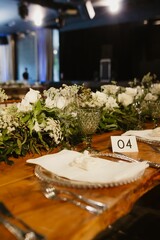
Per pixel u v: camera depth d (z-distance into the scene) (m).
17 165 1.03
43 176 0.87
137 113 1.80
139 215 1.10
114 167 0.91
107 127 1.59
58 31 10.20
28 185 0.84
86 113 1.18
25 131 1.13
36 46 10.33
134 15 8.18
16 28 9.82
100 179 0.81
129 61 8.83
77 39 9.77
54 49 10.48
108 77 8.36
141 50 8.53
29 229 0.60
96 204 0.71
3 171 0.97
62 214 0.67
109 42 9.08
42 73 10.26
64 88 1.51
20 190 0.81
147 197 1.21
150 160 1.09
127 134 1.48
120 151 1.21
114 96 1.82
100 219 0.67
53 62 10.24
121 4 6.98
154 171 0.94
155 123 1.83
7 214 0.66
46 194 0.77
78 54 9.84
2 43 10.85
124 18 8.47
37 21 7.57
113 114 1.65
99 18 8.73
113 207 0.71
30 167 1.01
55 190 0.79
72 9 6.59
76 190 0.79
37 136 1.19
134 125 1.71
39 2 5.91
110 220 0.71
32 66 10.71
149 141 1.36
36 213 0.67
